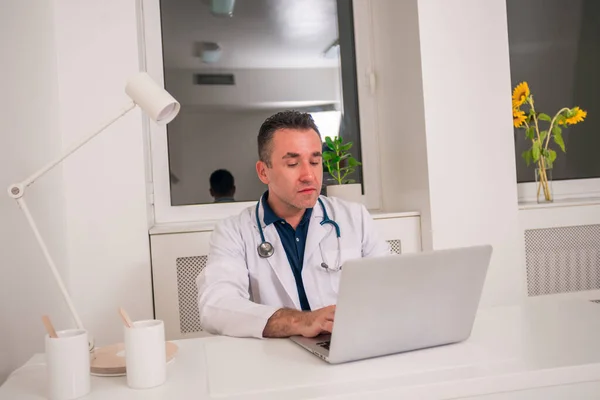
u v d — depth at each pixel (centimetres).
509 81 227
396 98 240
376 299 98
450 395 87
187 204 237
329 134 254
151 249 205
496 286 225
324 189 248
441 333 107
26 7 159
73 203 198
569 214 238
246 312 125
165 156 233
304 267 160
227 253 155
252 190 243
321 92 252
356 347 99
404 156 237
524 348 103
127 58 203
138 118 202
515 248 227
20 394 95
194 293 209
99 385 98
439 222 219
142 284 202
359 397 85
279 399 84
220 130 240
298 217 163
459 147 222
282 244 160
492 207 225
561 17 265
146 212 204
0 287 128
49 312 167
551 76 264
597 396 93
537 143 243
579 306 137
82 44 200
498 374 90
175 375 100
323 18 252
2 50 135
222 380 94
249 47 244
